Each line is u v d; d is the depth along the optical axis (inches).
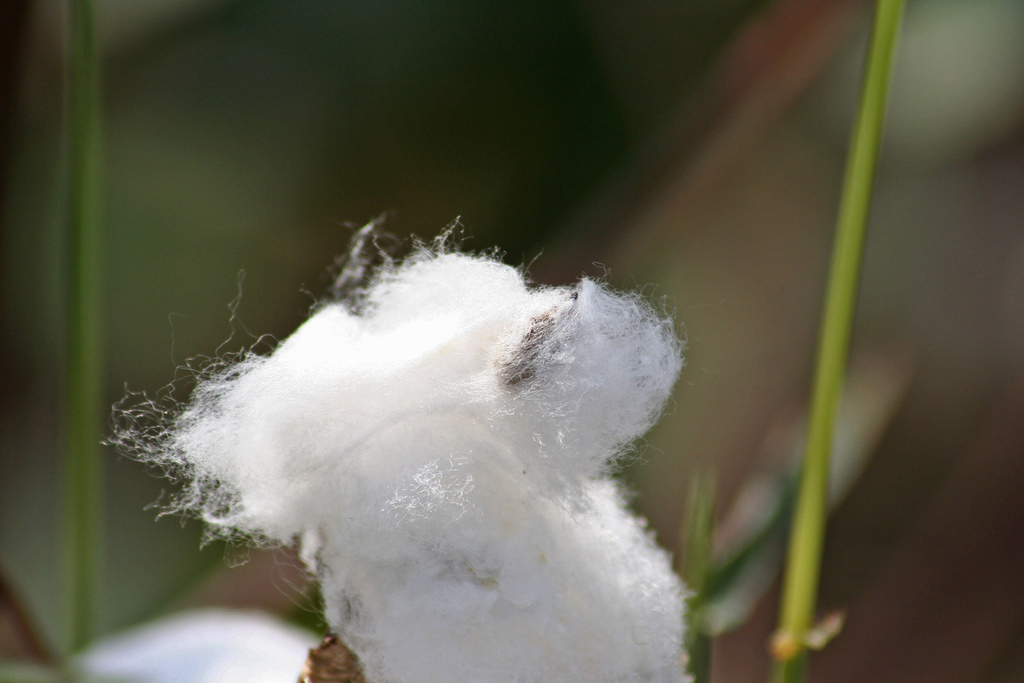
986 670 26.9
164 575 26.1
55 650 18.0
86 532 18.5
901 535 29.1
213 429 14.6
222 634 17.5
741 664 25.2
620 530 14.9
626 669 14.6
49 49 25.4
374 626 14.5
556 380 14.4
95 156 18.0
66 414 18.4
